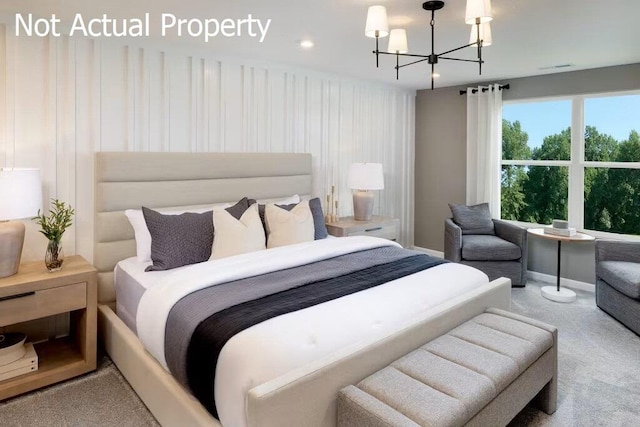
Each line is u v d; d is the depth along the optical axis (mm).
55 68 2863
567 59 3850
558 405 2311
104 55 3059
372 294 2146
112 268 3072
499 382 1708
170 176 3309
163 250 2771
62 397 2385
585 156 4449
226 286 2213
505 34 3078
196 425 1724
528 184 4906
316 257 2734
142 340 2215
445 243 4809
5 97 2697
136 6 2545
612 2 2449
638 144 4102
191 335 1834
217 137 3668
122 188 3076
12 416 2205
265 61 3904
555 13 2641
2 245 2389
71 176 2975
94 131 3049
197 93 3523
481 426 1640
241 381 1537
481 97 4938
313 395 1553
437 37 3141
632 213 4176
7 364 2391
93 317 2629
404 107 5531
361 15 2688
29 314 2375
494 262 4371
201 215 3014
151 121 3295
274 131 4078
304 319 1808
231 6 2543
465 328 2156
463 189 5301
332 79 4570
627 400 2355
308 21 2807
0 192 2395
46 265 2555
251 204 3424
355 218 4664
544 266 4695
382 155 5273
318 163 4512
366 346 1737
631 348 3004
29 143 2795
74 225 3012
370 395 1580
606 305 3656
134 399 2369
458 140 5309
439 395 1564
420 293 2260
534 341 2033
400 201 5594
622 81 4055
